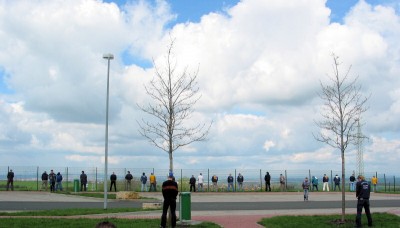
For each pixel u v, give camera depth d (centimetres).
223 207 3031
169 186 1870
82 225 1902
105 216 2311
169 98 2333
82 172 4662
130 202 3541
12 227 1809
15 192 4362
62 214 2348
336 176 5162
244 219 2225
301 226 2022
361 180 2081
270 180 4956
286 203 3459
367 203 2064
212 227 1908
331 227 2031
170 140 2150
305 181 3750
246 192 4784
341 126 2291
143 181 4675
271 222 2103
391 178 5597
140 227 1864
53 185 4472
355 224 2109
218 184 5112
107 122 2816
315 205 3256
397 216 2375
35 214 2341
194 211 2697
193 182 4759
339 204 3362
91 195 4031
